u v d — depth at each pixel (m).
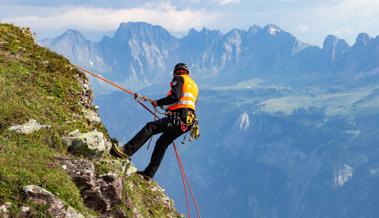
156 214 15.79
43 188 11.14
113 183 12.77
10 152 12.07
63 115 15.78
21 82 16.38
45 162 12.16
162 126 15.95
